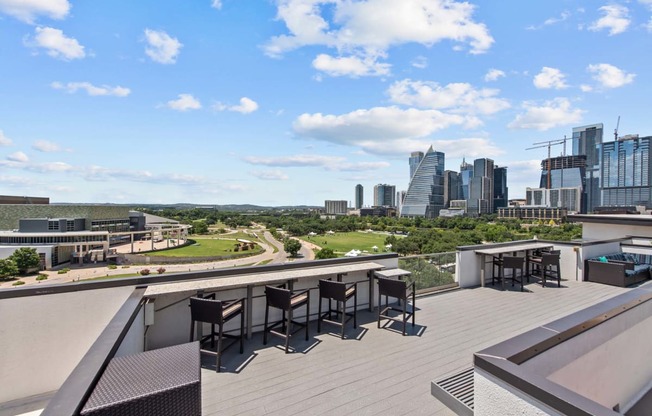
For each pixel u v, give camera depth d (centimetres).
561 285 687
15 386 288
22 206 6888
